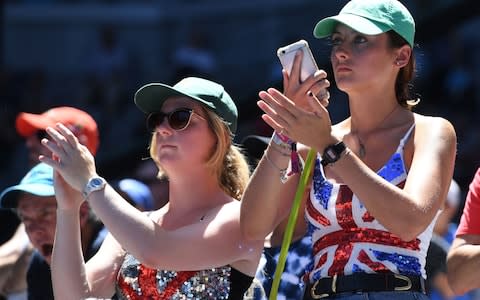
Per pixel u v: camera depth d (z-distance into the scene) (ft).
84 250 57.88
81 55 195.83
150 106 48.24
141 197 68.80
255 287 47.47
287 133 42.63
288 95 43.62
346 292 43.45
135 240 45.34
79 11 197.36
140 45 198.39
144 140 143.74
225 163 48.06
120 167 137.18
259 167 45.27
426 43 144.66
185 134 46.68
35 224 58.08
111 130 171.22
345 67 44.96
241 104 138.72
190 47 170.81
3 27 179.93
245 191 45.52
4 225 68.74
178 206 47.67
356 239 43.70
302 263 55.52
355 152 45.80
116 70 182.50
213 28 193.67
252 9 189.47
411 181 43.21
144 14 199.31
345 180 42.22
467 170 127.03
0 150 160.66
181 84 47.73
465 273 47.32
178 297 45.80
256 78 179.63
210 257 45.83
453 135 44.88
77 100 180.86
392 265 43.29
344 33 45.14
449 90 153.58
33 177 58.65
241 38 189.47
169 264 45.57
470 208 48.19
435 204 42.65
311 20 182.19
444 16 128.26
